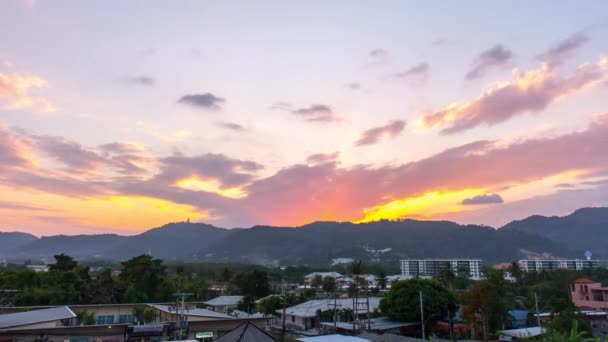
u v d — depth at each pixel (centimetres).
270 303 11300
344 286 18838
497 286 8406
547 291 12400
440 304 8088
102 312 8431
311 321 9219
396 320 8300
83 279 11294
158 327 6084
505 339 6688
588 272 15450
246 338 4566
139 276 11481
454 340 6531
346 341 4472
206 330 7019
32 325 5800
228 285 15362
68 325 6306
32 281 10431
